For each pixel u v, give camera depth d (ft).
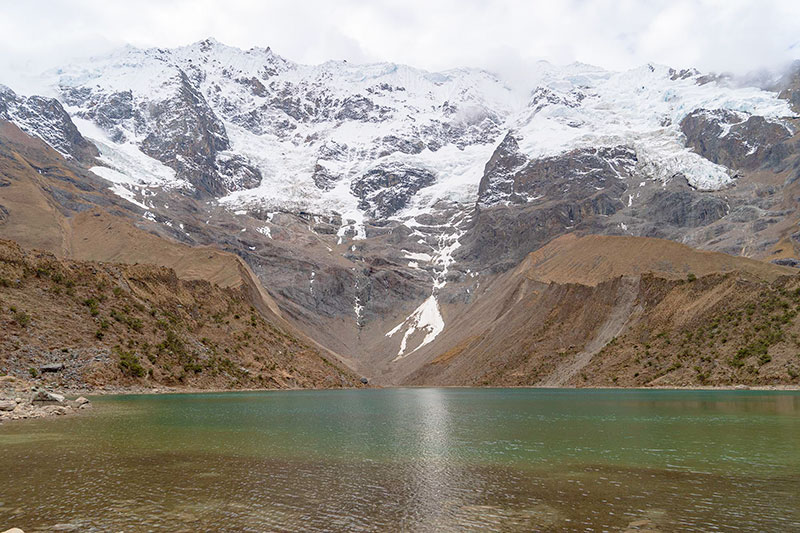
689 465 106.93
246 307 467.11
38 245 618.03
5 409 179.73
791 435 142.72
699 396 285.43
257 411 212.02
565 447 128.36
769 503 81.00
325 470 103.04
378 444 133.39
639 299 465.47
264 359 403.13
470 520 74.02
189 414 192.34
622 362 414.21
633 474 99.66
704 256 504.02
